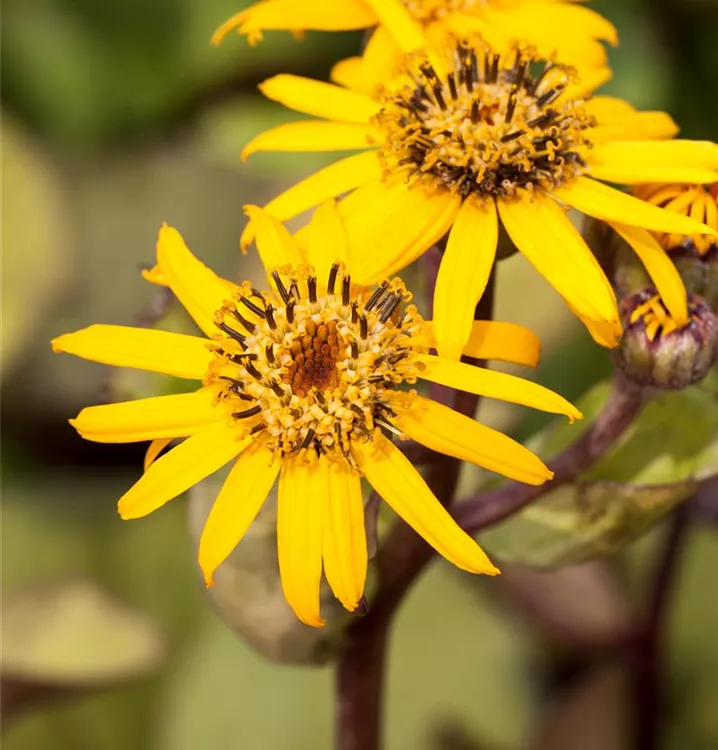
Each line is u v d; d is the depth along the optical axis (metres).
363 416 0.45
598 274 0.46
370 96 0.48
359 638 0.49
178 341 0.46
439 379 0.45
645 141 0.47
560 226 0.46
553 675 0.65
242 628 0.49
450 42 0.48
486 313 0.47
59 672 0.58
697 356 0.47
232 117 0.77
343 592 0.45
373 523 0.46
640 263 0.47
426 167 0.46
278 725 0.62
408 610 0.65
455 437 0.45
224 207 0.79
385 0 0.48
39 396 0.73
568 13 0.48
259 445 0.45
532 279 0.58
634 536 0.50
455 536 0.45
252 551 0.48
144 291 0.77
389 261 0.46
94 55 0.78
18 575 0.66
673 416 0.50
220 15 0.77
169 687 0.65
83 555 0.67
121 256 0.78
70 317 0.76
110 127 0.79
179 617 0.66
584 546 0.50
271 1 0.48
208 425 0.45
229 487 0.45
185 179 0.79
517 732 0.62
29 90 0.78
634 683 0.61
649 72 0.71
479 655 0.64
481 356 0.46
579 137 0.47
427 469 0.47
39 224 0.69
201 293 0.46
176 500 0.69
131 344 0.46
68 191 0.79
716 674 0.64
